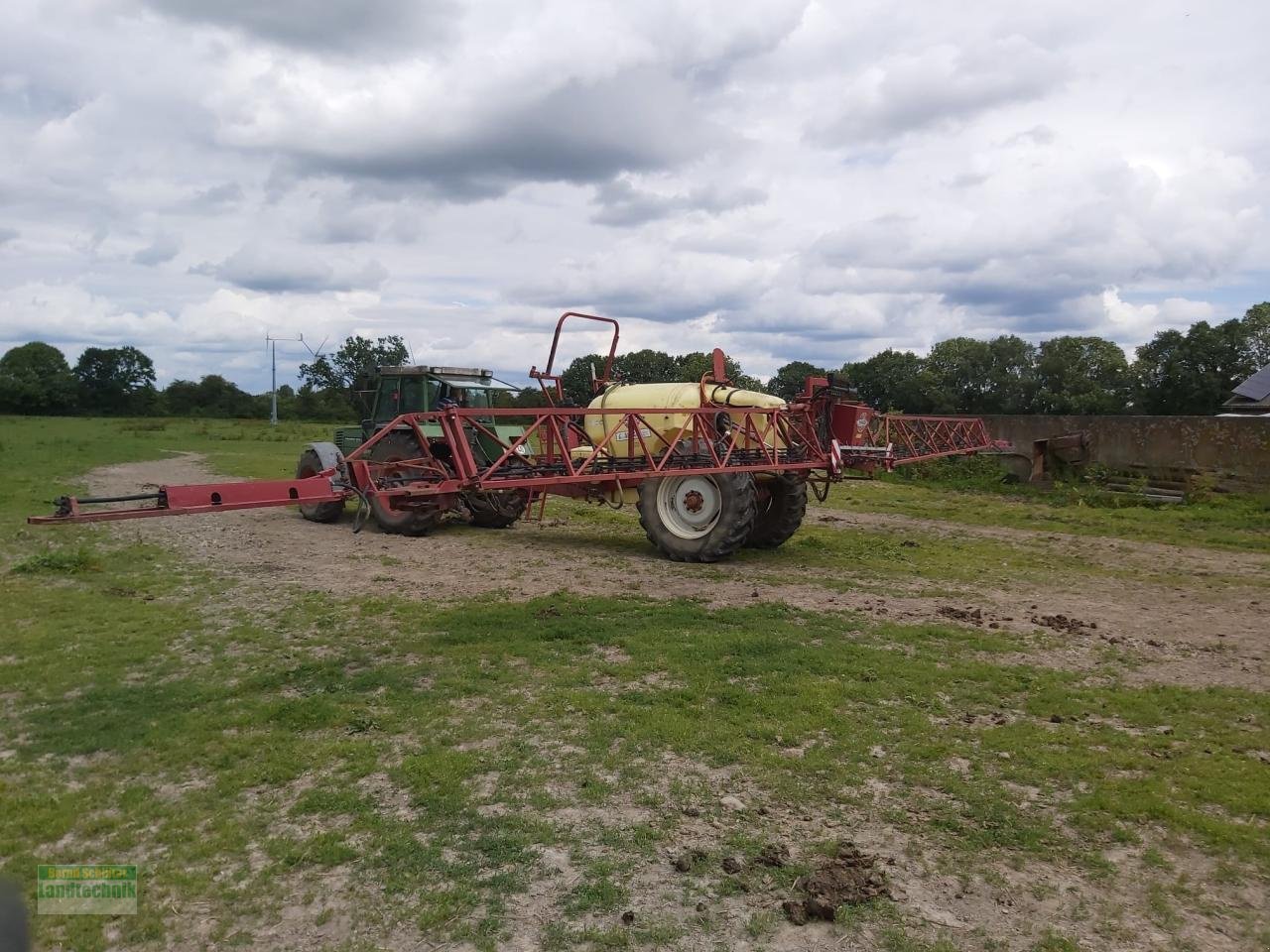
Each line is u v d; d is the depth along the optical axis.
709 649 5.61
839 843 3.30
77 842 3.28
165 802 3.58
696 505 9.05
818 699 4.72
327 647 5.72
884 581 8.15
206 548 9.27
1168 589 8.04
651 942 2.70
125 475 17.20
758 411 9.20
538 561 8.84
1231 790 3.75
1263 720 4.58
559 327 9.84
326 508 11.31
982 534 11.56
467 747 4.14
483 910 2.86
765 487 9.88
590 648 5.71
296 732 4.30
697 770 3.91
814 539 10.70
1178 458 14.96
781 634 6.04
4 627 6.01
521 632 6.04
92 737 4.20
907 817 3.51
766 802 3.62
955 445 16.44
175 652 5.59
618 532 11.20
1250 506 13.28
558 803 3.58
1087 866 3.19
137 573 7.89
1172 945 2.74
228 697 4.76
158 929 2.74
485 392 11.41
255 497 5.62
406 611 6.62
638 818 3.47
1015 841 3.35
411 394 11.09
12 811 3.47
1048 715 4.63
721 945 2.69
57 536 9.82
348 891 2.97
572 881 3.03
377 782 3.77
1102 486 15.83
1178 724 4.53
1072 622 6.59
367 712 4.54
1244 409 19.72
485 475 7.93
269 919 2.81
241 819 3.45
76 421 51.00
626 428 9.81
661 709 4.59
